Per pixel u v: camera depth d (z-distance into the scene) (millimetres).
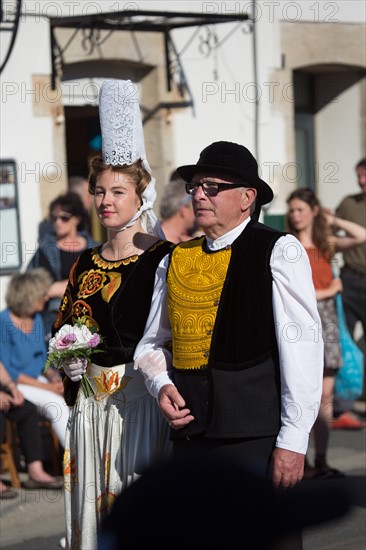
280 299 4207
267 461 4211
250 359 4250
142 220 5051
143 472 1478
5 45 10023
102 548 1430
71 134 11273
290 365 4156
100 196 4965
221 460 1468
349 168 13961
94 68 10977
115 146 4930
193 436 4332
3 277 9992
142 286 4836
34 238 10188
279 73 12414
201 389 4312
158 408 4785
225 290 4328
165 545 1368
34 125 10250
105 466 4816
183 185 7598
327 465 8500
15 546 7109
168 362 4609
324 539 6887
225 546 1366
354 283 10922
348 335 9117
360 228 10117
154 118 11430
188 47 11547
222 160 4383
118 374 4812
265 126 12352
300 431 4152
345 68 13266
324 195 13906
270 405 4234
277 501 1408
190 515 1382
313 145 13688
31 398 8148
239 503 1395
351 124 13680
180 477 1419
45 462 8961
